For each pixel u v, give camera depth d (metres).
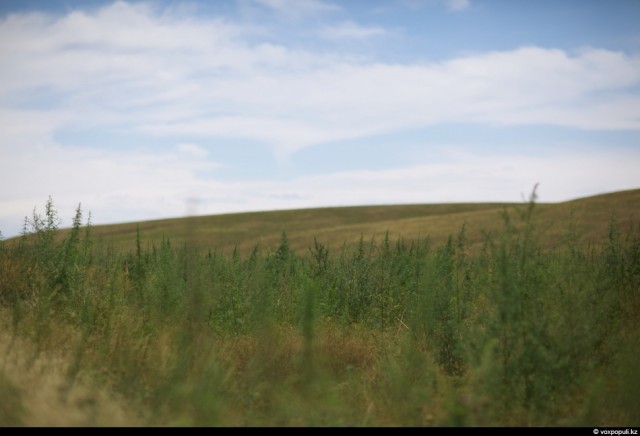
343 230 65.56
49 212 12.86
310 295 9.02
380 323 12.75
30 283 11.82
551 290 8.29
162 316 10.26
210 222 79.38
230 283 11.94
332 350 10.17
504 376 7.54
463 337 9.48
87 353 8.44
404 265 14.72
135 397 7.45
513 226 8.22
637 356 8.32
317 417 7.34
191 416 7.14
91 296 10.78
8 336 8.77
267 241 62.22
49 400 6.90
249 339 10.22
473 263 13.52
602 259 11.66
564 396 7.54
